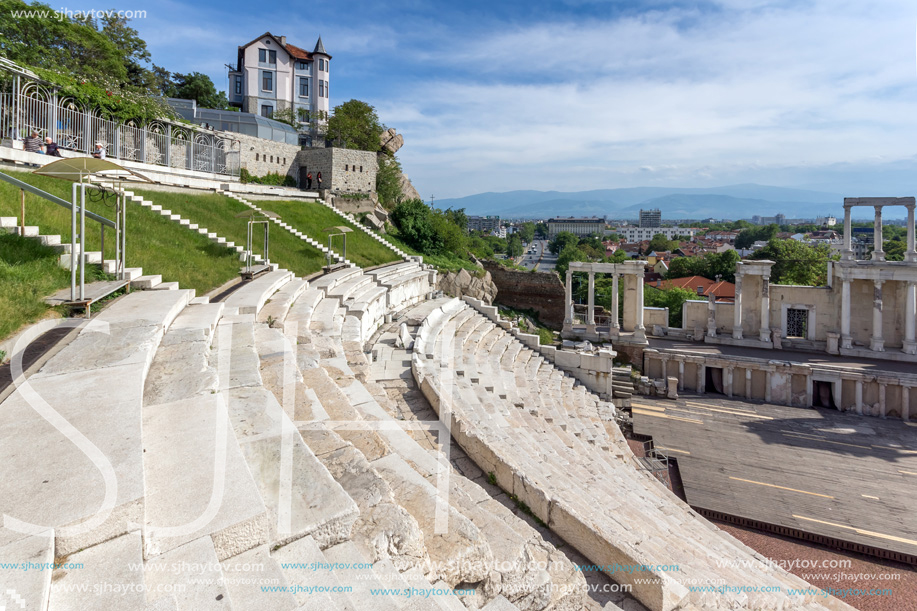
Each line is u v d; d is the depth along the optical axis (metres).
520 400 17.08
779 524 16.73
